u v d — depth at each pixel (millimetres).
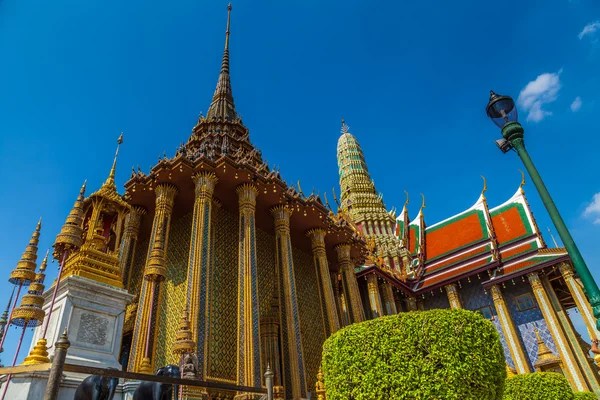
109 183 11734
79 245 8172
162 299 18094
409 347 8070
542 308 29875
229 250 19984
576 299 28750
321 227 23578
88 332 8055
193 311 14539
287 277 19016
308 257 25781
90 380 5648
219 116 28594
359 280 31484
